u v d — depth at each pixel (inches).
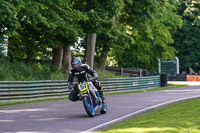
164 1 3351.4
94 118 981.8
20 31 2276.1
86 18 2235.5
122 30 3336.6
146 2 3186.5
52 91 1868.8
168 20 4621.1
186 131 717.3
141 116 1014.4
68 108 1261.1
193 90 2340.1
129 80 2632.9
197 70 5787.4
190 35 5585.6
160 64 4852.4
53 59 2738.7
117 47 3275.1
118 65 4783.5
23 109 1234.6
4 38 2209.6
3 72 1907.0
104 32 2687.0
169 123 829.2
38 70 2319.1
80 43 3412.9
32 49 2503.7
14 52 2406.5
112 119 961.5
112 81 2418.8
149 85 2955.2
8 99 1581.0
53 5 2010.3
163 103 1378.0
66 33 2257.6
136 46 4586.6
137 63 4820.4
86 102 983.6
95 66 3304.6
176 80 4530.0
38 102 1537.9
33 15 1903.3
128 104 1369.3
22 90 1660.9
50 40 2401.6
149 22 3772.1
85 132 756.6
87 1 2460.6
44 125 861.8
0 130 795.4
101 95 1067.3
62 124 876.0
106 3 2434.8
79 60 1000.9
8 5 1472.7
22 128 819.4
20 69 2165.4
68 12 2117.4
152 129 751.1
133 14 3292.3
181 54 5723.4
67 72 2741.1
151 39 4530.0
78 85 991.6
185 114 994.7
